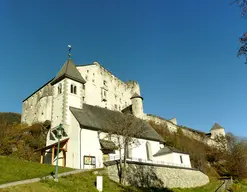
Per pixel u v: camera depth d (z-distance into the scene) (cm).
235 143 8056
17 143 5238
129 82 11456
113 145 4116
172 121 9688
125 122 4147
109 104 9231
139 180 3609
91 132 4091
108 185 2948
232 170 6788
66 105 4359
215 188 4522
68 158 3919
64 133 4156
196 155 6750
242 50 1368
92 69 9006
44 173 2869
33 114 7819
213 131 10675
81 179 2827
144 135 5044
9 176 2547
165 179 4072
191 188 4428
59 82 4731
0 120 6328
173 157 4812
